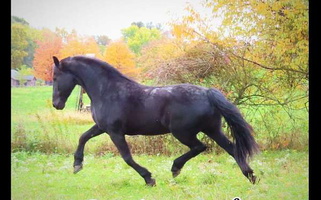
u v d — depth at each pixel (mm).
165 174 7602
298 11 9781
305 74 10227
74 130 11812
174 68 9914
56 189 6824
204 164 8641
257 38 10211
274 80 10430
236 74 10117
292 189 6332
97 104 6961
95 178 7594
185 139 6578
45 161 9172
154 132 6773
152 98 6637
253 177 6414
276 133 10352
